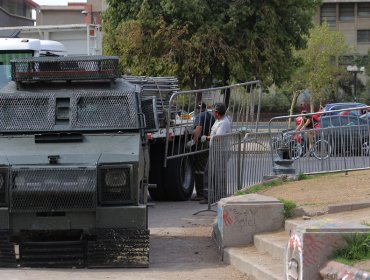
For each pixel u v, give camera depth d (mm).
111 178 13523
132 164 13570
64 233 13648
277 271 11945
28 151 13844
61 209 13266
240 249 14297
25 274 13125
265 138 22141
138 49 41188
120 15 43000
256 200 14883
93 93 15016
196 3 40344
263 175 21625
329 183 19062
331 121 21734
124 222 13492
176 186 23438
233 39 41281
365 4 104875
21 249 13594
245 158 21922
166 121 22016
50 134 14555
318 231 9859
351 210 15133
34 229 13383
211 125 23812
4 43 23484
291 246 10219
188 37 41125
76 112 14781
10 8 54094
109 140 14336
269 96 83188
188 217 20062
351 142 21266
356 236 9891
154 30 41062
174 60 40656
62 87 15266
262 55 41594
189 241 16656
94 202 13266
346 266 9352
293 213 14914
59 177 13234
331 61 82750
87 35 28438
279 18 42531
